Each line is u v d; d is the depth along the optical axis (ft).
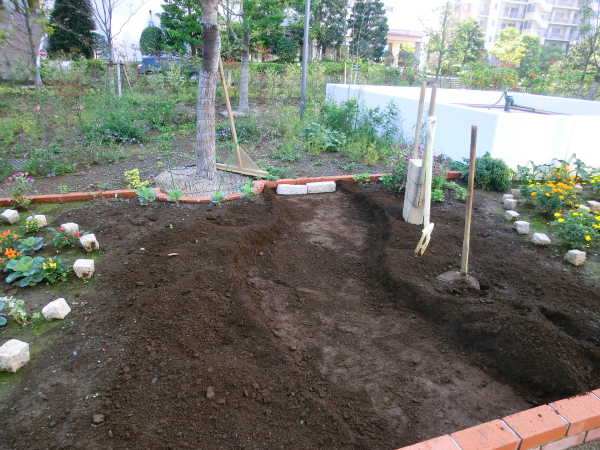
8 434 7.54
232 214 17.19
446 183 21.18
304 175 22.77
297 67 54.70
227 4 37.45
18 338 10.09
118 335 10.14
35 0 46.65
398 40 115.96
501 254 14.98
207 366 9.03
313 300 12.39
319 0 75.72
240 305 11.22
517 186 22.63
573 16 138.62
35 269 12.35
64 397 8.38
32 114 31.83
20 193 17.46
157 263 13.21
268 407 8.33
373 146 26.63
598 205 19.69
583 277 13.80
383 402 8.82
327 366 9.80
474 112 23.52
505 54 75.15
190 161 24.11
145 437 7.50
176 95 43.50
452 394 9.10
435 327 11.25
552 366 9.20
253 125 30.45
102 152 24.49
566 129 23.45
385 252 14.30
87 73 45.60
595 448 8.11
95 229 15.53
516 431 7.64
